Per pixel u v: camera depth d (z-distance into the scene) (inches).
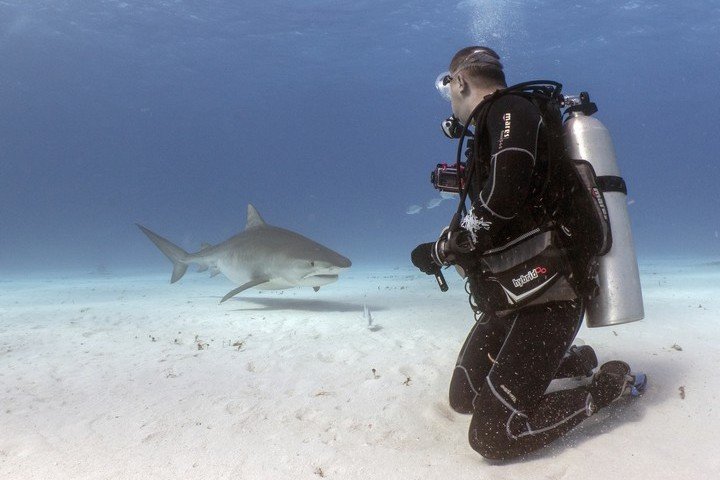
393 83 2456.9
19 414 121.0
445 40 1681.8
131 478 85.7
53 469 89.6
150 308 336.5
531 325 90.5
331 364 167.2
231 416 117.9
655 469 81.7
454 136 109.5
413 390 135.2
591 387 99.5
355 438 104.0
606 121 4402.1
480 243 84.3
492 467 87.2
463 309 292.8
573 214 87.0
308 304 342.6
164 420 115.5
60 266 1654.8
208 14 1423.5
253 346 199.9
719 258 927.7
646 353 157.4
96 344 209.9
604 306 91.8
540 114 85.3
